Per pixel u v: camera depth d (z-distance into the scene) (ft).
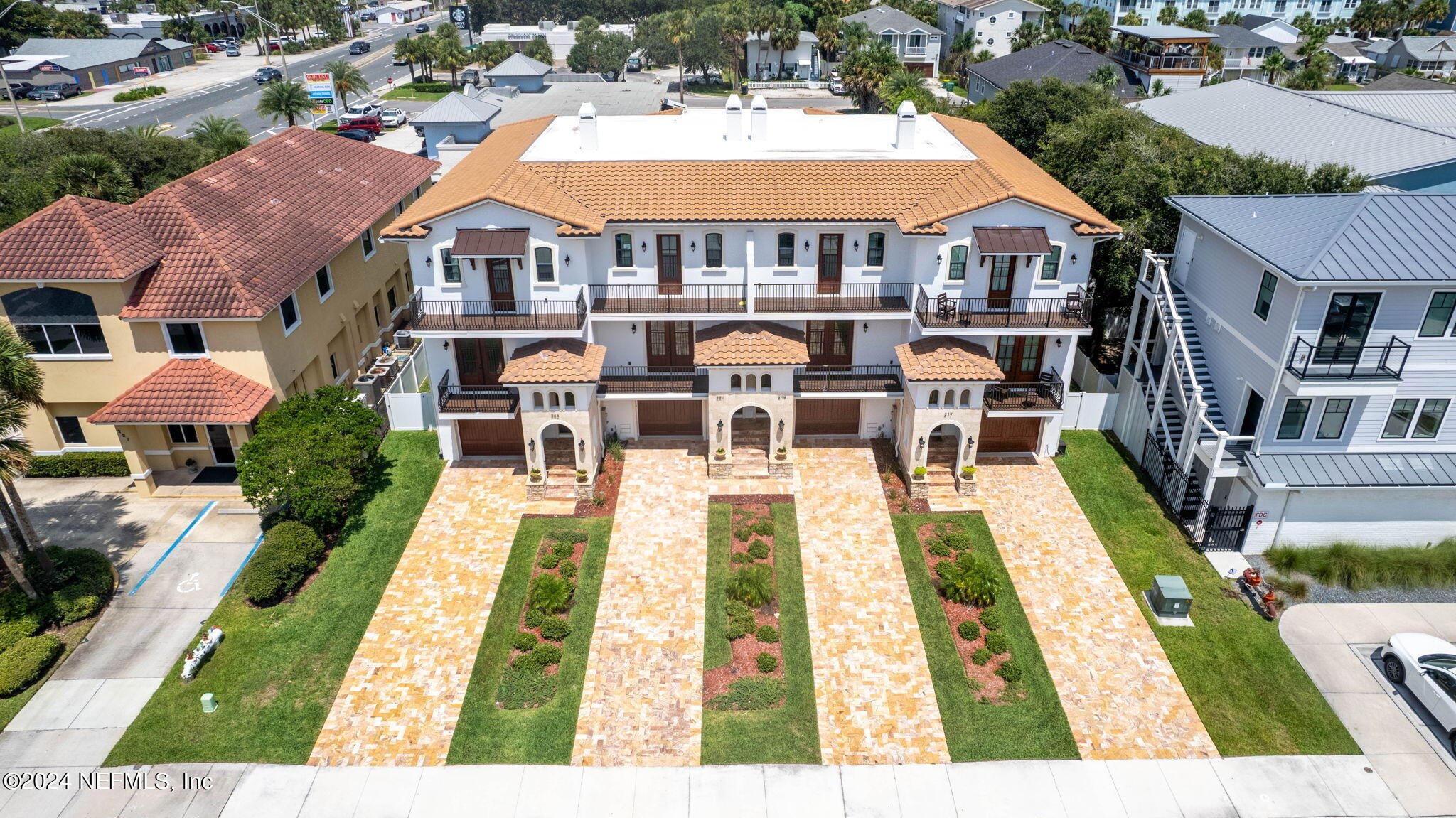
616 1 465.06
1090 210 96.02
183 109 281.13
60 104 290.76
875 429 107.14
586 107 102.94
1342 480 84.28
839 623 81.15
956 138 112.27
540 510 96.12
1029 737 70.13
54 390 98.84
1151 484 99.71
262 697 73.72
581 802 65.31
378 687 74.74
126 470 102.78
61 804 64.80
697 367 98.94
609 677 75.41
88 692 74.18
